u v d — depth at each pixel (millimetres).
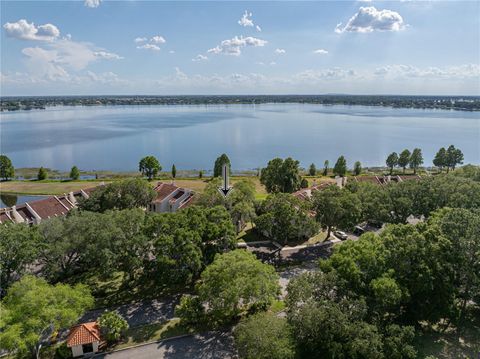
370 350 33531
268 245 68438
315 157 192125
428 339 41625
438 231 43656
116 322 40500
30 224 71688
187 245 46281
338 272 41594
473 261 43062
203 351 39281
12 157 185625
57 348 39375
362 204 70625
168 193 85688
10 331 33781
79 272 56531
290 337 35938
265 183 102750
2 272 44969
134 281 53812
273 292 42281
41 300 36656
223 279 40969
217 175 124375
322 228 72125
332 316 36031
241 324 38375
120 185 77750
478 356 38750
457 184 69500
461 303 47125
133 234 50562
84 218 51812
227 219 54844
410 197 70938
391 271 40031
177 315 43250
